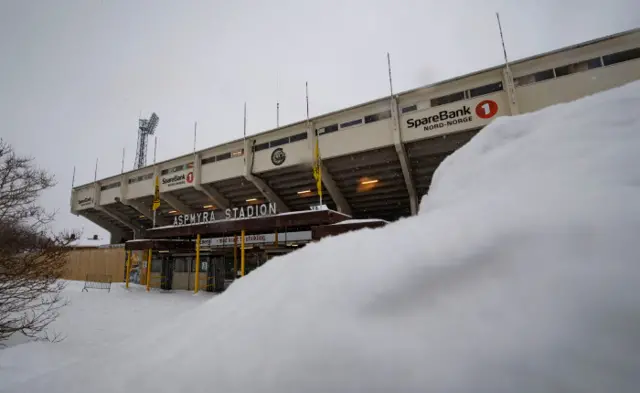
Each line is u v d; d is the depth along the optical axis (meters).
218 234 21.67
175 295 20.16
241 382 1.86
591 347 1.32
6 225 7.44
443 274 1.98
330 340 1.83
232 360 2.07
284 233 18.55
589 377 1.25
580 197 2.11
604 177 2.24
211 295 20.06
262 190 26.92
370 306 1.98
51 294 17.52
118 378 2.50
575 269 1.62
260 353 2.00
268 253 20.48
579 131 3.11
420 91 19.73
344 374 1.62
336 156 22.16
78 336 8.77
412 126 19.80
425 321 1.74
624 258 1.56
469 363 1.44
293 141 24.30
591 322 1.40
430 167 22.31
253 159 25.80
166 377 2.22
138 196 33.09
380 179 24.16
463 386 1.37
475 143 4.43
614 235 1.70
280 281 2.88
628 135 2.65
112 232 43.28
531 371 1.33
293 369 1.77
